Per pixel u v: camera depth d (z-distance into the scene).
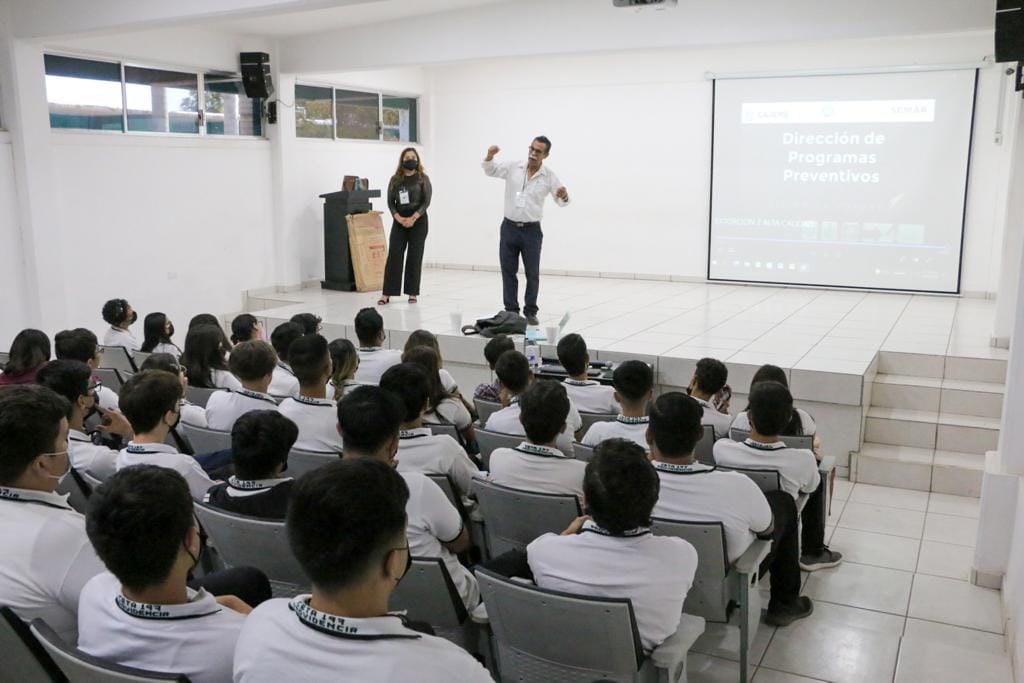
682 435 2.53
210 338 4.18
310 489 1.23
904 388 5.36
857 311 7.57
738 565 2.53
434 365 3.62
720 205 9.30
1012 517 3.41
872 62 8.42
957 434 4.97
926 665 2.90
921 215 8.45
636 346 5.96
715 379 3.69
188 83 7.94
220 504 2.25
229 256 8.45
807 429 3.75
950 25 5.70
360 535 1.21
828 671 2.85
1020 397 3.35
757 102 8.95
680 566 2.00
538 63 9.96
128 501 1.41
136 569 1.44
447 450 2.85
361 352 4.52
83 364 2.91
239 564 2.27
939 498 4.68
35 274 6.63
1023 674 2.53
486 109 10.38
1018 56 4.12
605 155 9.81
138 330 7.59
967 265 8.34
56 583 1.80
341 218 9.01
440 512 2.34
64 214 6.88
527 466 2.70
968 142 8.14
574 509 2.47
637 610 1.95
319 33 8.17
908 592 3.48
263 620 1.30
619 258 9.96
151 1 5.64
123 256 7.41
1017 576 2.94
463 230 10.81
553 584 2.02
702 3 6.34
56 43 6.62
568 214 10.16
